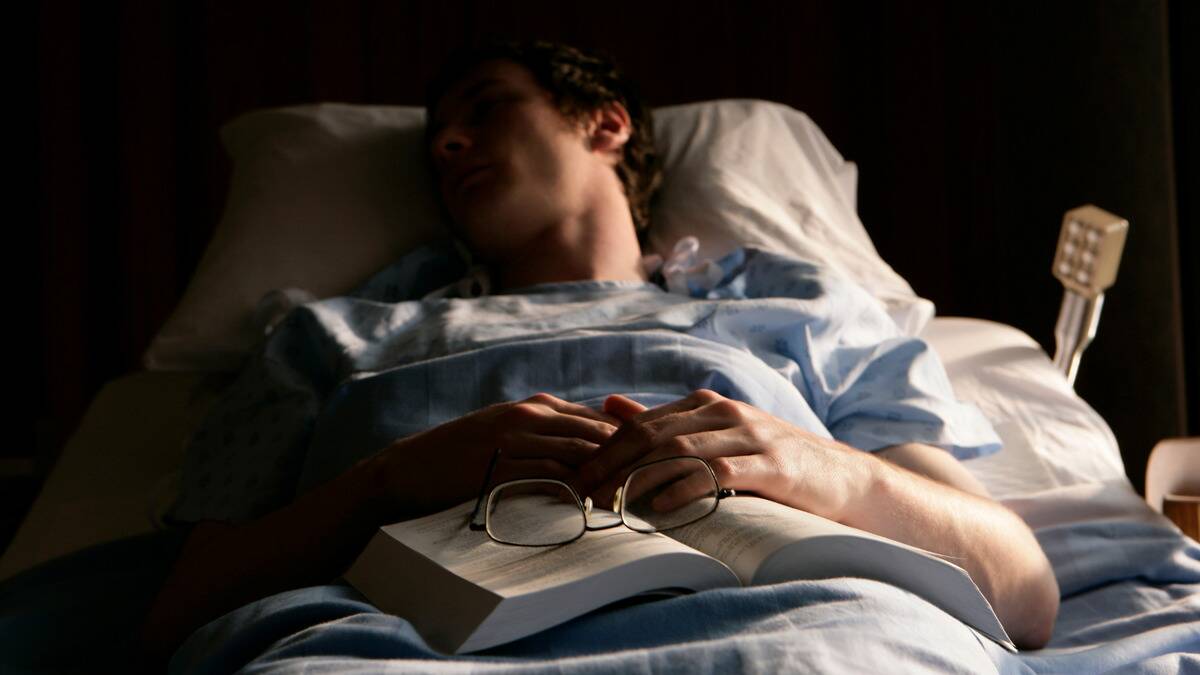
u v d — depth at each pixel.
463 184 1.47
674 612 0.66
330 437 1.08
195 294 1.65
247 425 1.16
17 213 2.50
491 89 1.51
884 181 2.65
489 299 1.30
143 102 2.52
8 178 2.50
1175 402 2.18
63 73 2.48
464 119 1.52
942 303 2.62
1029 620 0.97
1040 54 2.45
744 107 1.86
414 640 0.65
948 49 2.61
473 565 0.70
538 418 0.94
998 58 2.54
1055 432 1.42
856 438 1.16
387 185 1.74
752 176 1.74
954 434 1.15
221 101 2.55
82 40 2.50
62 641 1.05
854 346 1.24
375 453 1.04
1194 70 2.14
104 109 2.52
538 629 0.65
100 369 2.52
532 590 0.64
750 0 2.64
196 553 1.03
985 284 2.59
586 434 0.92
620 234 1.48
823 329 1.22
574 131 1.49
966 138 2.60
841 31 2.66
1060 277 1.66
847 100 2.66
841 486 0.87
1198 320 2.15
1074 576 1.16
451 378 1.09
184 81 2.55
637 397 1.06
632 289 1.36
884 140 2.65
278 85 2.57
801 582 0.68
